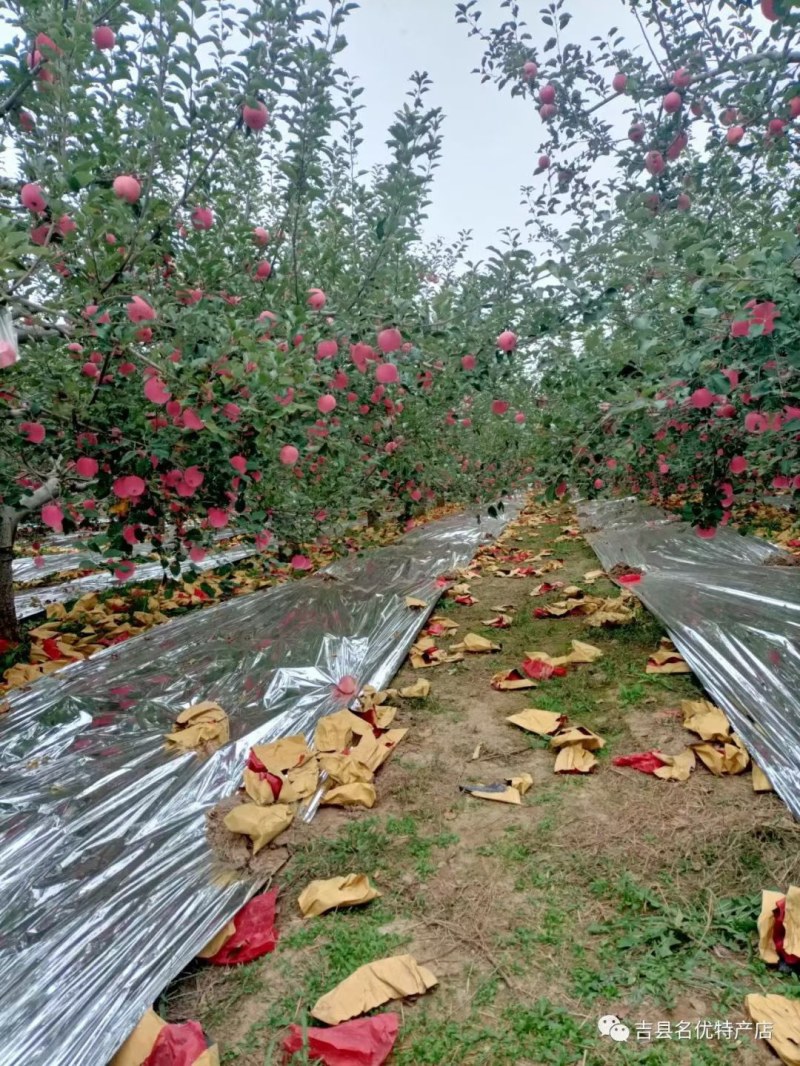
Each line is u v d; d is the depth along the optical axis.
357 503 4.15
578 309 2.49
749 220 3.30
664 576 4.47
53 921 1.64
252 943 1.60
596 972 1.50
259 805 2.09
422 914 1.71
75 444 2.67
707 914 1.64
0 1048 1.30
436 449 4.74
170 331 2.50
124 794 2.20
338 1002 1.41
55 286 2.88
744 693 2.70
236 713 2.78
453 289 3.10
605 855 1.88
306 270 3.61
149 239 2.50
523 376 4.76
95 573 5.57
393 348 2.45
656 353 2.63
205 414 2.17
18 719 2.76
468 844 1.97
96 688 3.02
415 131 2.64
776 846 1.86
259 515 3.01
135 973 1.47
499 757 2.48
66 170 1.97
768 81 2.67
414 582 4.91
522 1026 1.37
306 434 3.00
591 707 2.83
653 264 2.34
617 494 6.45
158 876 1.80
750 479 3.73
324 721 2.60
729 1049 1.30
